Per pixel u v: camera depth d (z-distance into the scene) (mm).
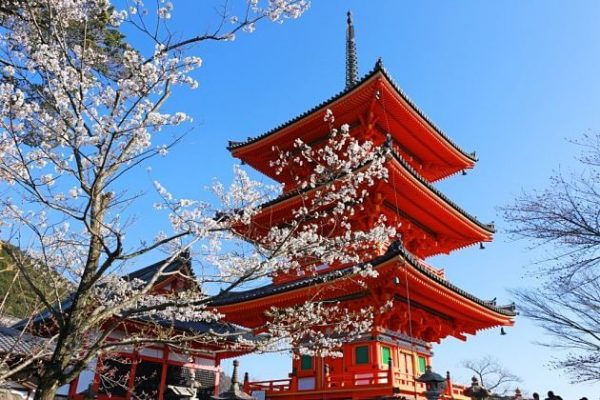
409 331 22094
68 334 7562
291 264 13352
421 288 20219
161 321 22219
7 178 8445
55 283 9000
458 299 21844
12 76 9320
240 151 29031
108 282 12078
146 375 23594
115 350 18484
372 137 25969
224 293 8914
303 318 14500
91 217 8383
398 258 17594
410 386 19219
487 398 17984
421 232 25828
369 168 15562
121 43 11812
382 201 22391
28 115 8414
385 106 24891
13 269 10047
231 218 12469
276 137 27469
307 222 22125
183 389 15672
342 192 13836
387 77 23219
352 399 18750
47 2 8688
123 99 8969
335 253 12914
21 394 14555
